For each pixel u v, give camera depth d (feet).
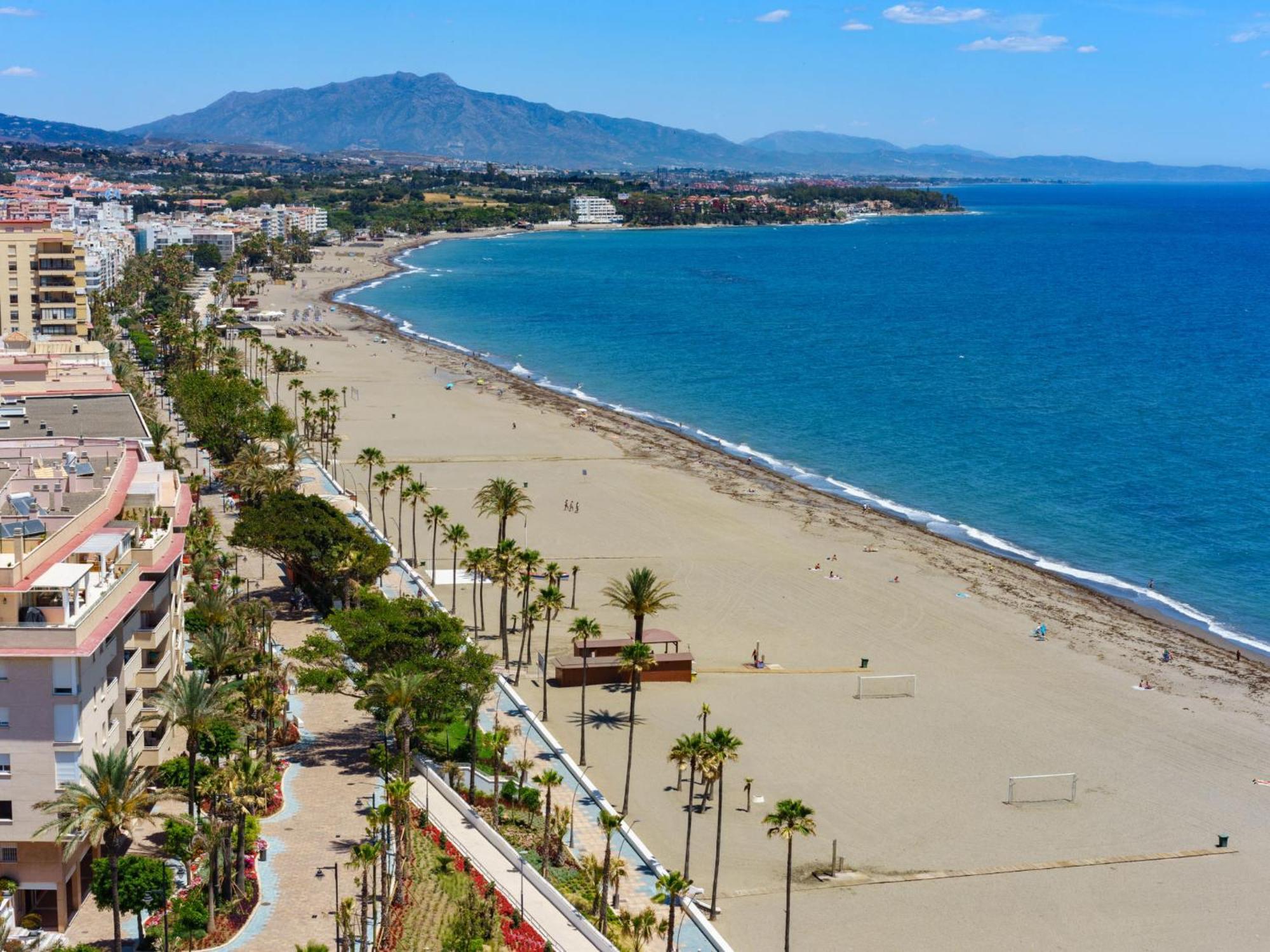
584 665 363.56
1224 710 407.85
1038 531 607.78
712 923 279.69
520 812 320.29
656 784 345.92
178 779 289.53
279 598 473.67
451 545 555.28
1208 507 644.69
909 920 284.41
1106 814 336.70
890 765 360.69
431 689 317.42
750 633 465.47
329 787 318.65
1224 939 280.92
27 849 243.60
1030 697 414.00
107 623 252.42
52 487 319.88
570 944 256.52
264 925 252.01
